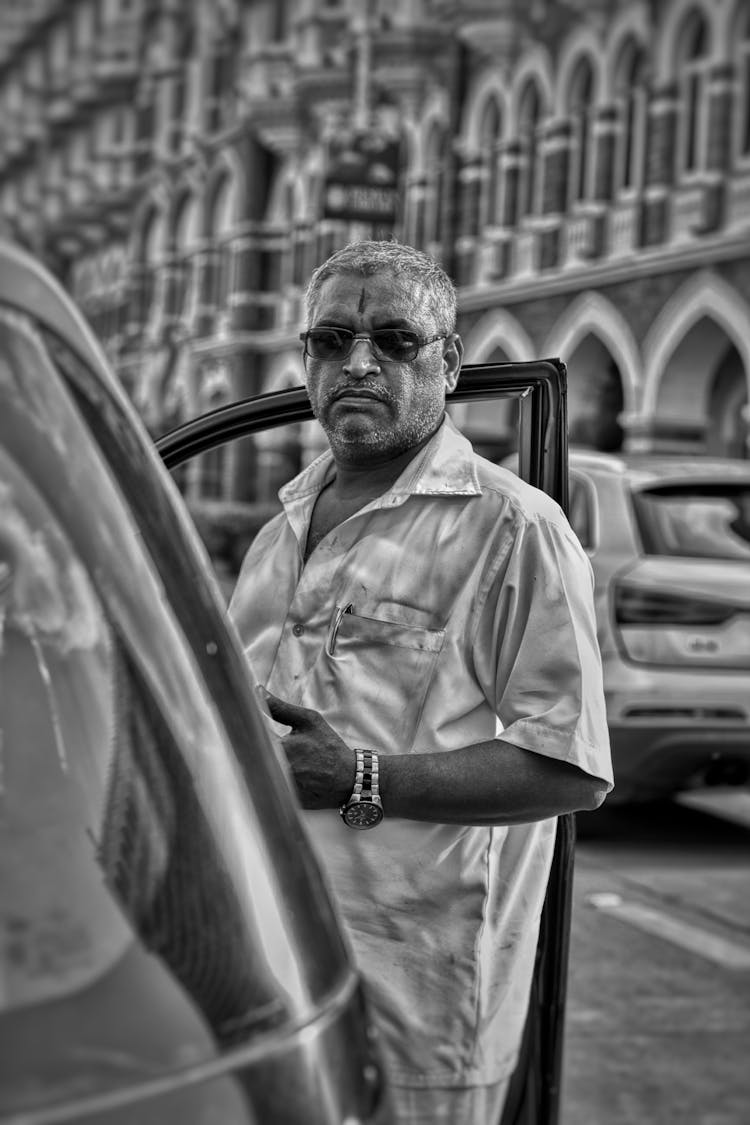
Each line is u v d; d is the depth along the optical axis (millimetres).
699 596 6777
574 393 21734
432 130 25297
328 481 2369
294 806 1312
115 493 1312
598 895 6074
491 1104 2178
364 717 2125
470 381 2355
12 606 1236
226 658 1330
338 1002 1199
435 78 25125
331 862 2113
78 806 1170
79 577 1259
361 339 2189
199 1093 1045
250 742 1299
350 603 2170
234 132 33656
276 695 2211
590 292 20484
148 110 41094
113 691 1232
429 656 2129
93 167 44344
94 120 45094
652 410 19391
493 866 2172
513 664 2094
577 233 20734
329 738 2027
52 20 48094
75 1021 1042
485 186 23406
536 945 2283
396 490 2191
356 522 2221
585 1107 3885
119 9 42625
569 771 2010
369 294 2193
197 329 36062
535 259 21703
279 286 33094
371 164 23078
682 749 6758
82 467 1299
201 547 1394
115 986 1075
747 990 4898
